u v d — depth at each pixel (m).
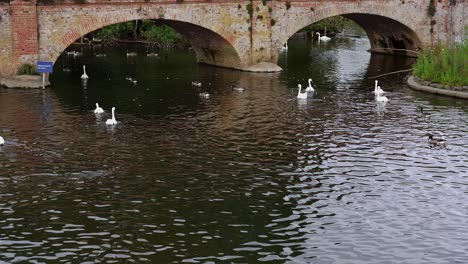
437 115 55.47
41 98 61.09
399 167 42.38
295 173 41.38
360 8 82.50
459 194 37.94
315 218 34.97
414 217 35.00
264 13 77.25
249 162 43.34
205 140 48.12
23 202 36.47
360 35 120.00
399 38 91.38
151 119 53.97
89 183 39.31
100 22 68.56
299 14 79.19
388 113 56.25
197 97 62.78
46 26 66.00
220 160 43.69
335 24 118.25
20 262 30.09
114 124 52.03
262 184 39.56
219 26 75.25
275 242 32.31
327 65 84.12
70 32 67.25
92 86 67.69
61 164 42.44
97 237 32.56
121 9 69.25
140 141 47.62
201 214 35.31
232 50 77.62
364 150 45.88
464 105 59.28
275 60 79.31
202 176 40.72
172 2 71.81
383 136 49.22
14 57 65.25
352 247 31.84
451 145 46.88
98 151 45.19
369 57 92.12
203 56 84.44
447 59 66.44
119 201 36.81
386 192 38.31
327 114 55.97
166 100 61.34
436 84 65.69
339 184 39.59
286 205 36.56
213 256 30.88
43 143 46.75
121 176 40.50
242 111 57.06
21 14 64.44
